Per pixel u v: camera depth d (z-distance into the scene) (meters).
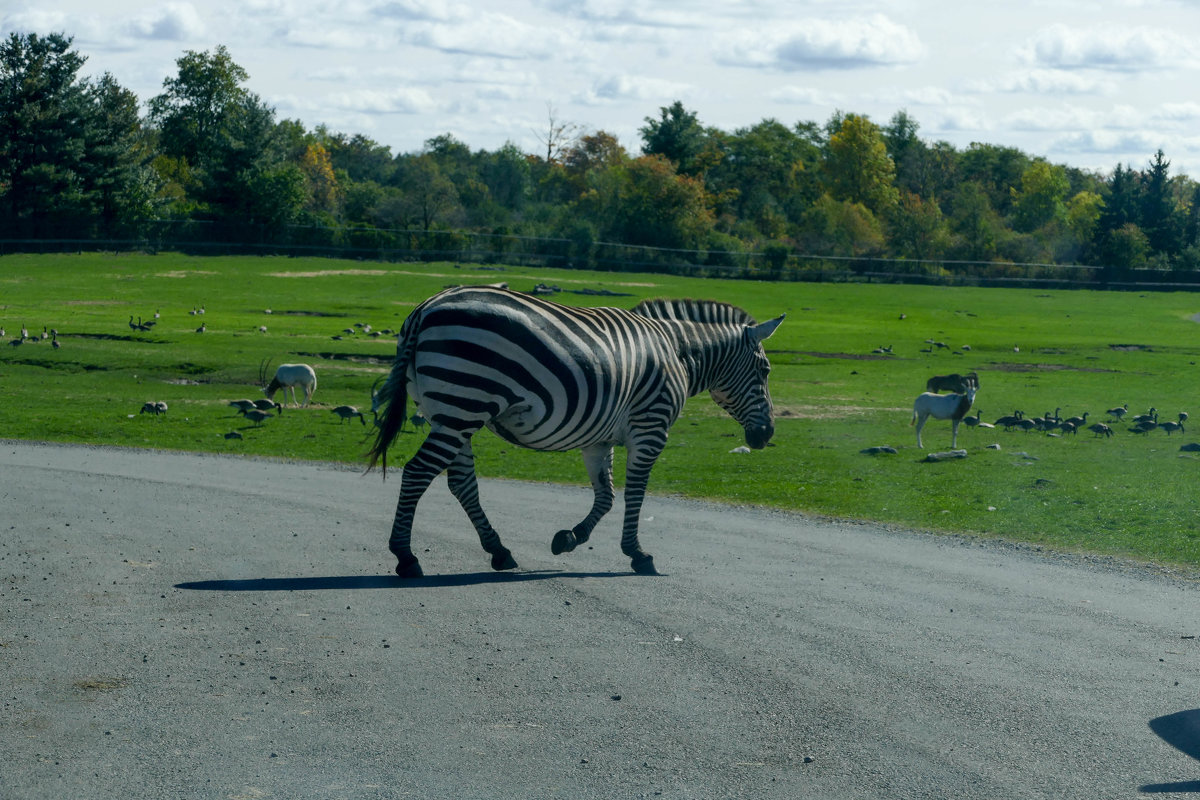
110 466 21.81
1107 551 14.59
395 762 6.63
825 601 11.07
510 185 160.88
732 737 7.17
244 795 6.12
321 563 12.31
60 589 10.61
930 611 10.78
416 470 11.12
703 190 129.38
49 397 34.84
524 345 10.94
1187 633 10.12
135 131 104.31
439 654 8.75
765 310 80.81
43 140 95.06
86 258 91.25
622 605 10.55
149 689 7.75
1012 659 9.07
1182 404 39.00
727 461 24.44
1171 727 7.51
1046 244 141.12
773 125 170.12
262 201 104.75
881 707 7.80
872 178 161.00
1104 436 30.19
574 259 112.94
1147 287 116.81
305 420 31.62
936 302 92.94
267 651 8.70
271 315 64.56
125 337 50.62
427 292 81.75
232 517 15.52
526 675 8.29
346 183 137.88
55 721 7.11
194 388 39.06
